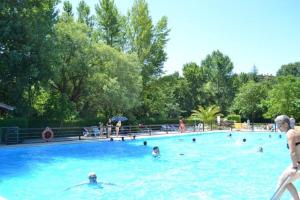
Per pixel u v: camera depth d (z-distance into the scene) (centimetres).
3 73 3003
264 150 2695
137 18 5516
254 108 6425
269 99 5847
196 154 2419
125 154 2380
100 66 4128
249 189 1318
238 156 2323
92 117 4081
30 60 2997
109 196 1212
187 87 7288
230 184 1411
